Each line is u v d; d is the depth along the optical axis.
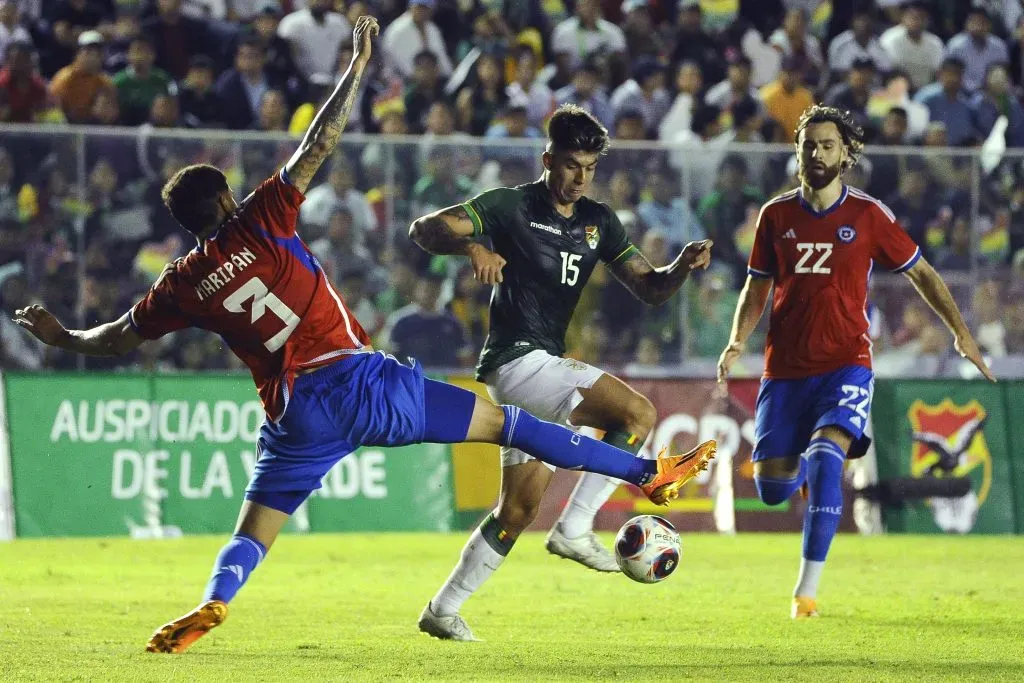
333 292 18.03
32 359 40.75
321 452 18.06
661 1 63.50
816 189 25.06
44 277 40.00
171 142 40.53
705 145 43.12
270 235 17.59
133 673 16.50
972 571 33.50
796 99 58.22
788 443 25.61
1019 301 44.56
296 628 21.92
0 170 39.59
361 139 41.38
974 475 44.59
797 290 25.23
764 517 43.81
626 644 20.05
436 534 42.41
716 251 43.22
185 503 41.12
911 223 44.06
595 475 23.00
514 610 24.78
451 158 41.91
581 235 21.61
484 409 18.44
